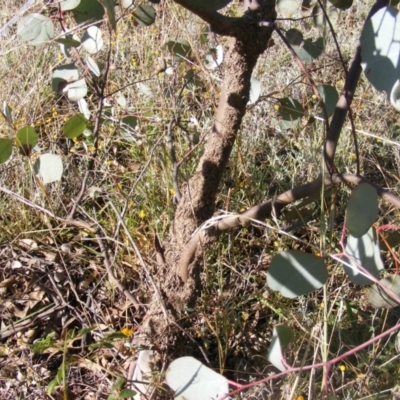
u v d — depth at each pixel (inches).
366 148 53.7
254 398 34.7
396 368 35.3
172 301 34.2
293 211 34.3
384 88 23.5
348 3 35.2
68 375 37.6
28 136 31.9
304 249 43.9
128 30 65.7
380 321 38.7
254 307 40.9
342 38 65.6
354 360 37.4
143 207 47.3
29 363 37.8
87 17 32.2
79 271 44.6
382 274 37.6
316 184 29.4
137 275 43.8
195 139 46.5
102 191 46.6
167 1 60.1
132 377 34.1
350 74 28.2
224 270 43.3
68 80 36.0
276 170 51.5
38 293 43.1
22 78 61.1
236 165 48.6
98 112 36.6
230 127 31.4
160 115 54.1
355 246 26.0
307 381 33.6
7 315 41.6
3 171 47.2
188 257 33.0
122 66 60.9
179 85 52.4
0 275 44.4
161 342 34.3
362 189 24.8
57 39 32.7
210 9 25.5
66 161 50.4
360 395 33.3
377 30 23.6
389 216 44.1
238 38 28.6
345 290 40.0
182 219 33.4
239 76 30.2
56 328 41.3
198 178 32.6
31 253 46.3
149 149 49.7
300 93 58.1
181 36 56.5
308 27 58.8
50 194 48.6
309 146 51.4
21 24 32.7
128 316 41.4
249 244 44.4
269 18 28.6
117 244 39.8
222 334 38.6
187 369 24.9
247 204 47.3
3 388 37.2
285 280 25.8
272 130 56.9
